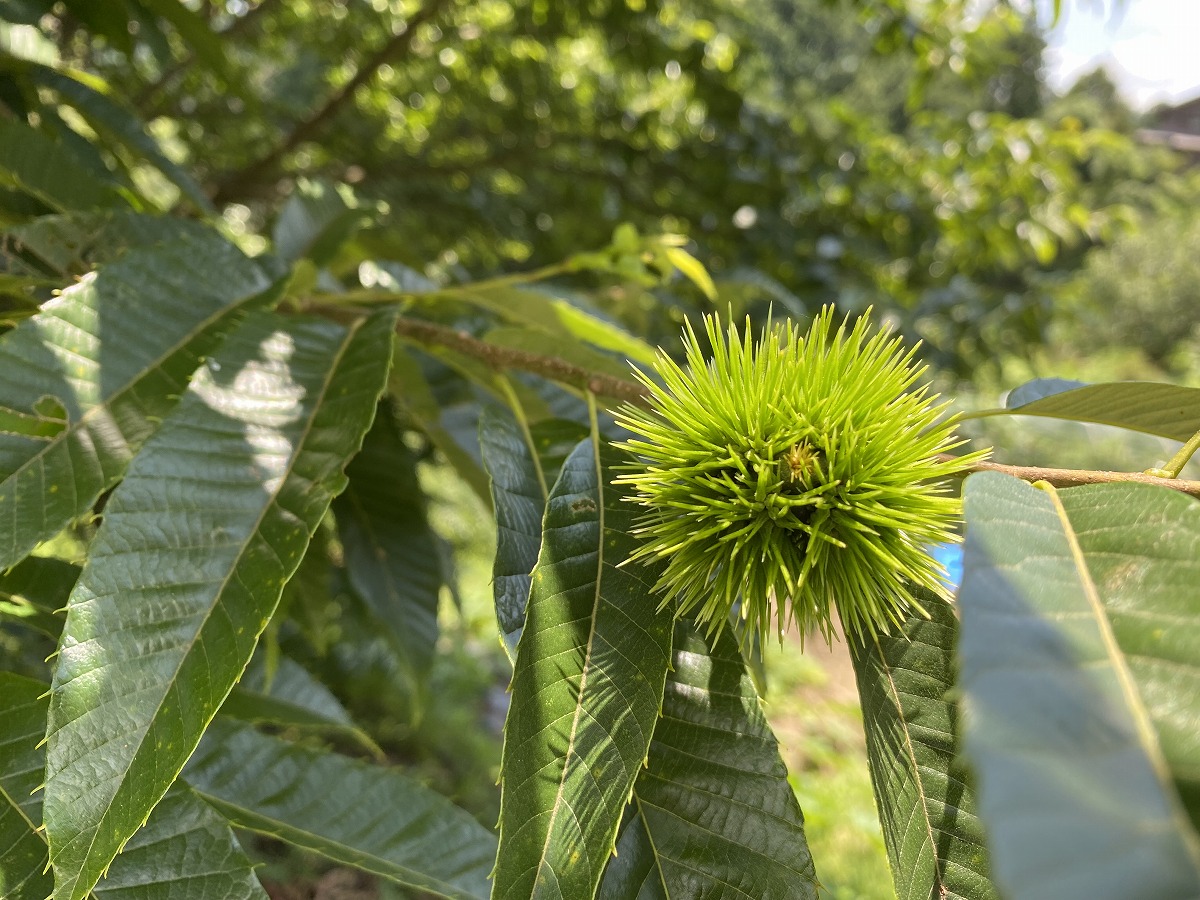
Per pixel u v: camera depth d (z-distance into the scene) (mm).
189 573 150
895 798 147
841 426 147
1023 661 87
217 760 208
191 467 160
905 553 144
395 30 905
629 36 760
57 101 335
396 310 202
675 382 160
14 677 174
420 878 201
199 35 355
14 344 174
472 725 862
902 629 159
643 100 1054
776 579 144
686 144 753
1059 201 751
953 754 149
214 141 894
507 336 239
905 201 768
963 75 711
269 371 182
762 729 154
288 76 1018
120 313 192
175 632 144
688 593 146
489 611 1173
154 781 133
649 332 604
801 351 154
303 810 206
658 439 152
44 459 167
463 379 310
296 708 303
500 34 851
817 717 1170
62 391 175
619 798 124
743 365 152
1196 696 84
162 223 244
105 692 136
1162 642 91
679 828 148
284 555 154
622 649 138
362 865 198
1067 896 62
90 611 140
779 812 148
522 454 180
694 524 146
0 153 248
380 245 444
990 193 752
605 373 237
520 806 120
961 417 153
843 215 772
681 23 870
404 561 333
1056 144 704
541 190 861
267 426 172
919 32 667
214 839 165
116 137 329
